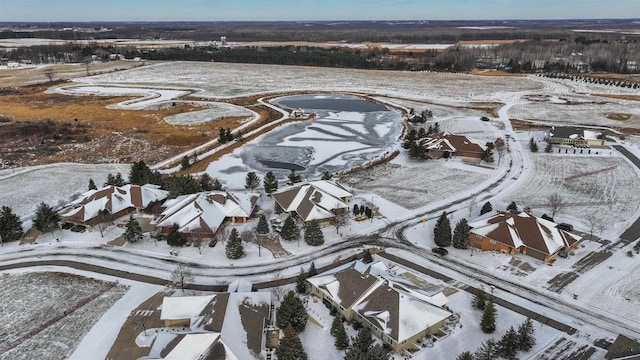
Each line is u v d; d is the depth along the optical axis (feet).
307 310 141.69
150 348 123.13
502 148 305.12
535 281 156.35
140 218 205.98
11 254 175.94
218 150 310.45
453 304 144.25
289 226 182.60
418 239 187.01
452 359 120.67
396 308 129.18
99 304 145.07
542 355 121.60
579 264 166.09
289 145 324.60
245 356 115.14
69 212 200.54
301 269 156.46
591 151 301.43
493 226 179.93
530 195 230.48
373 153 307.58
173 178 233.55
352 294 138.51
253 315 130.62
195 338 114.93
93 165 281.13
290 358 114.73
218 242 184.03
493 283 155.74
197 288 153.89
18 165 279.90
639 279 156.15
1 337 130.11
